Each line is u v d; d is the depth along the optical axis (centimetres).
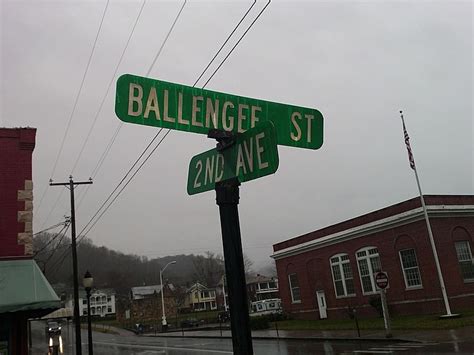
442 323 2203
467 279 2780
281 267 4181
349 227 3403
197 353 2331
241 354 328
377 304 3058
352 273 3369
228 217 358
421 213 2777
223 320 5147
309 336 2512
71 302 6881
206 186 385
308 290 3819
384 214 3097
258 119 389
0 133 1105
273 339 2702
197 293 9888
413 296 2844
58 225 3222
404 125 2611
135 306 7094
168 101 348
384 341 1986
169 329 5056
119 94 330
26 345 1049
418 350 1583
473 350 1448
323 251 3675
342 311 3441
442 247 2750
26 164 1115
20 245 1059
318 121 428
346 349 1869
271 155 331
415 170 2566
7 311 922
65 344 4175
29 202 1092
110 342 4084
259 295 8969
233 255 349
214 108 369
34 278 1005
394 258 2997
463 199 2944
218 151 381
